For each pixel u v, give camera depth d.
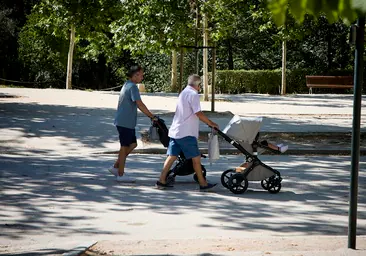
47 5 69.62
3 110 48.00
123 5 48.38
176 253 12.74
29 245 14.60
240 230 16.83
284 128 42.19
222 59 104.56
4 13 97.00
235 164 29.59
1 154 31.45
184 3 48.50
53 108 50.78
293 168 28.64
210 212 19.16
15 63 100.06
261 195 22.03
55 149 33.38
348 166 29.61
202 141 36.97
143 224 17.42
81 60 104.00
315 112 53.88
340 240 14.88
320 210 19.69
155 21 47.50
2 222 17.31
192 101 22.08
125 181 23.95
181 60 43.28
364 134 40.06
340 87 84.00
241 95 79.94
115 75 108.75
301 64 102.00
